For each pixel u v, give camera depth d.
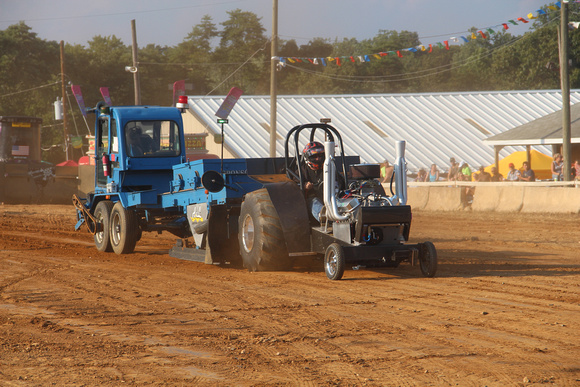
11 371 9.45
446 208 45.12
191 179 21.14
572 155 55.69
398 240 17.20
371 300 14.35
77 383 8.89
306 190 18.38
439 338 11.02
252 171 19.48
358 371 9.29
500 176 49.69
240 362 9.80
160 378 9.08
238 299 14.61
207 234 19.80
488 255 22.77
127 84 146.75
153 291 15.77
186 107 24.98
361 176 18.39
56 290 15.97
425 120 75.44
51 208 49.56
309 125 18.72
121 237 23.56
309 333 11.45
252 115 72.06
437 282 16.70
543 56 126.56
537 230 31.42
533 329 11.58
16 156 59.22
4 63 131.00
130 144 23.94
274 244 18.11
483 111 78.19
